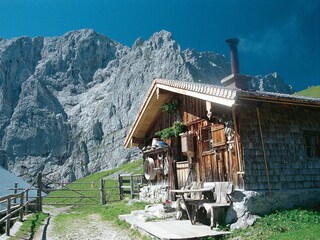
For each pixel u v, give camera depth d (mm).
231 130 13109
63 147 173625
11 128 174875
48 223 17031
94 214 19875
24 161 167000
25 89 188625
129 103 166250
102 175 88500
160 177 19672
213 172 14109
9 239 12312
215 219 12000
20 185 26328
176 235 10641
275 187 12930
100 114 176750
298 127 14320
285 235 9758
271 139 13352
